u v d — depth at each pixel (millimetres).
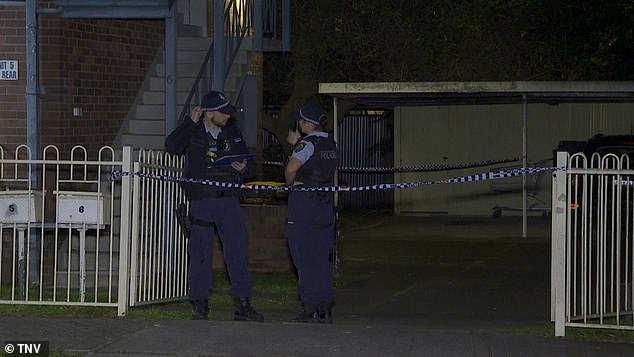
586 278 9930
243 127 16844
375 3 22562
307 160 10086
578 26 22203
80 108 13625
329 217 10234
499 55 22703
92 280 12781
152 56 15172
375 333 9492
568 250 9500
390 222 23188
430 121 24312
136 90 14836
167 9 12352
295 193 10125
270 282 13516
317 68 23578
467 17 22141
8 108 13047
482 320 11367
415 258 17156
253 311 10344
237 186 10125
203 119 10156
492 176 10984
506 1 22062
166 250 10977
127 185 10156
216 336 9312
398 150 24484
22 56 13016
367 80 23641
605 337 9555
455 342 9164
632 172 9383
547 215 23359
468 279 14742
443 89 17297
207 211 10117
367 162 26891
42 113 13148
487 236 20422
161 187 10820
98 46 13969
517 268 15922
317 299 10297
